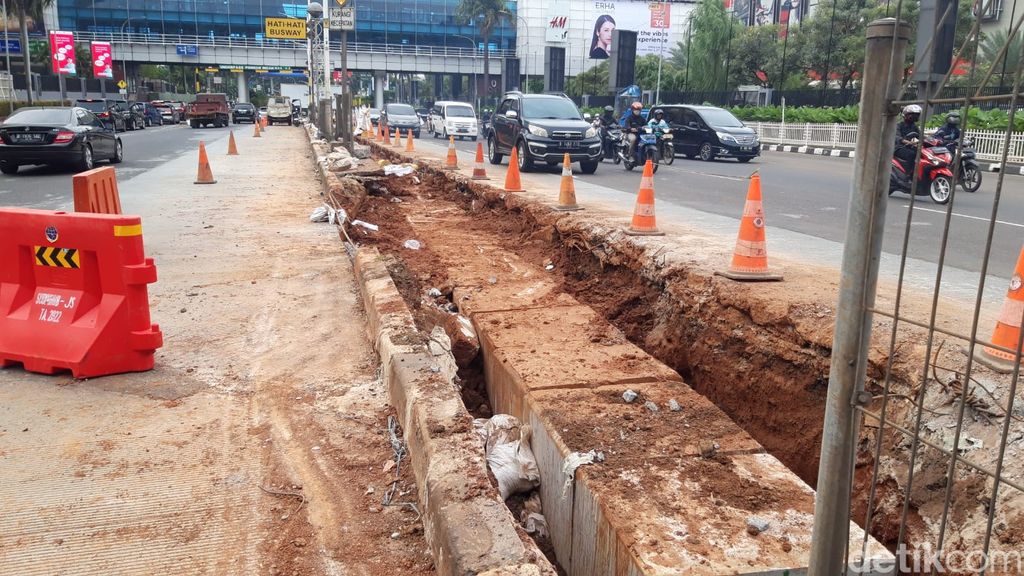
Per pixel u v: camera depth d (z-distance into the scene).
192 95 92.56
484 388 5.75
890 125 1.95
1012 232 9.12
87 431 3.74
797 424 4.54
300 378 4.48
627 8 85.44
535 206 10.13
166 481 3.28
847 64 42.59
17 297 4.62
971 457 3.20
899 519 3.43
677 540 2.87
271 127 50.19
